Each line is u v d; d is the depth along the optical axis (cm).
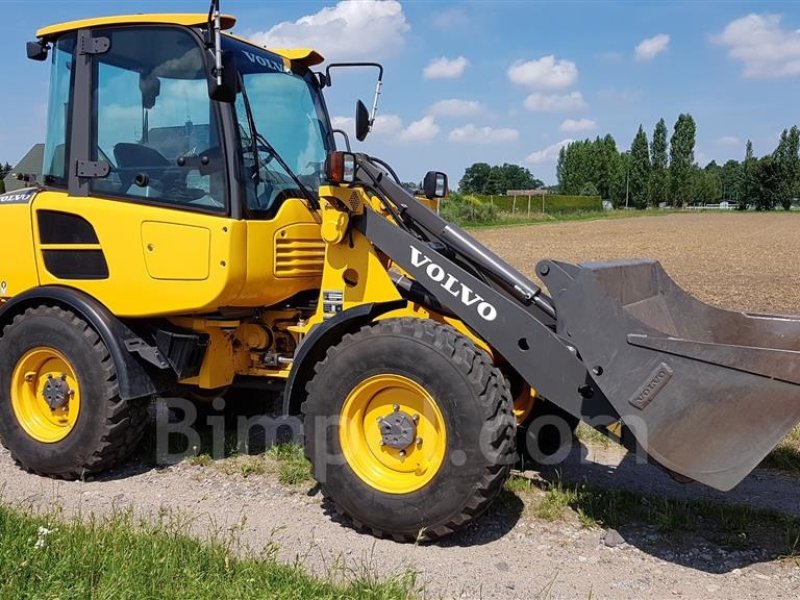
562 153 11725
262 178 471
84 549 334
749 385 337
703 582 349
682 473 345
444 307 420
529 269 2023
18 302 495
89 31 478
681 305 475
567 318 366
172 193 459
